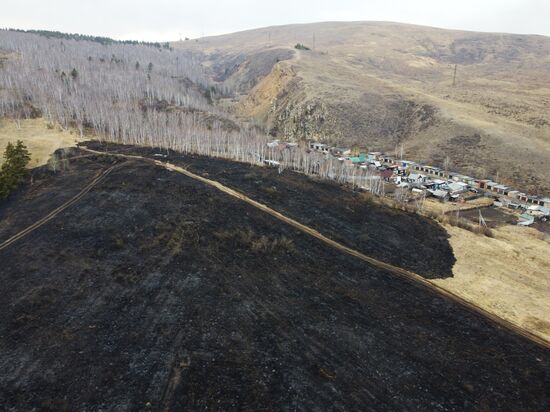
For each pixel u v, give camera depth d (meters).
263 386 36.34
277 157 114.62
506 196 101.69
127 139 113.12
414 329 46.16
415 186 105.81
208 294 49.09
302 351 41.09
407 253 64.06
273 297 49.69
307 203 78.88
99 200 72.31
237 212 71.12
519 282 58.06
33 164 88.75
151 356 39.41
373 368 39.66
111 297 48.03
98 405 34.03
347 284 54.00
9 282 50.19
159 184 79.94
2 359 38.78
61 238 60.44
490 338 45.41
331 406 34.75
